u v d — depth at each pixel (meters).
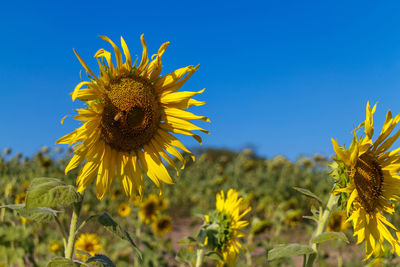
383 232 0.70
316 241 0.63
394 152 0.72
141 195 0.70
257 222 1.25
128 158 0.71
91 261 0.63
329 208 0.69
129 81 0.69
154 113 0.71
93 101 0.67
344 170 0.67
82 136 0.64
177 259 0.86
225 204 0.89
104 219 0.63
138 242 1.43
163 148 0.72
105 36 0.66
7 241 1.03
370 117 0.68
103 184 0.67
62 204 0.60
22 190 1.66
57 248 1.19
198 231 0.85
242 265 1.14
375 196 0.70
